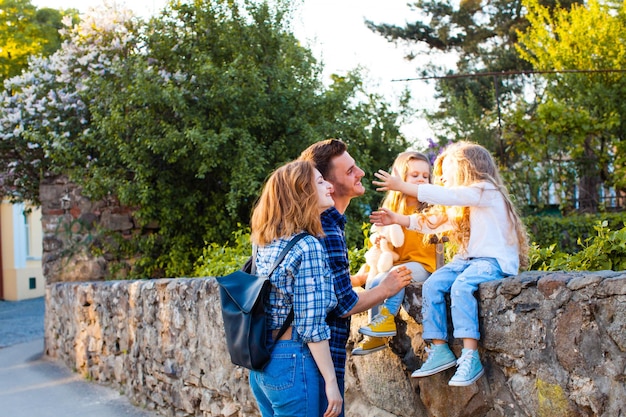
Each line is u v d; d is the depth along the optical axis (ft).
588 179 44.91
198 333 18.06
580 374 8.67
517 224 10.41
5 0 58.90
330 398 8.95
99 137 33.22
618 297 8.23
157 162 32.40
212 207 32.94
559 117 42.16
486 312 9.91
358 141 36.42
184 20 33.94
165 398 20.04
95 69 33.73
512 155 44.45
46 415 20.59
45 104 35.14
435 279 10.38
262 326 9.21
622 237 12.78
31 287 71.10
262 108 32.50
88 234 34.22
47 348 33.06
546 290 9.09
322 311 9.09
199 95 31.73
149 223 34.12
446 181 10.91
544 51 50.16
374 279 11.35
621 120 43.60
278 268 9.23
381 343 11.30
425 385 11.02
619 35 45.62
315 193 9.62
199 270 25.35
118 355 23.82
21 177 37.40
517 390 9.59
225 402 16.97
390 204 12.10
